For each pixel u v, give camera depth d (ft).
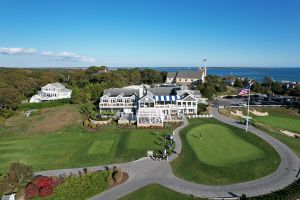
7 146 240.32
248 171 174.60
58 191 154.10
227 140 232.32
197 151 206.49
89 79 606.55
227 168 177.27
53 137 262.88
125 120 295.07
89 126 290.35
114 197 148.25
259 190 153.17
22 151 225.35
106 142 239.50
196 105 332.80
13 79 519.19
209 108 364.99
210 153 202.59
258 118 342.03
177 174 173.88
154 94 355.56
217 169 176.24
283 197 142.31
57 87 484.33
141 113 288.92
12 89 397.39
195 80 571.28
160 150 213.46
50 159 204.54
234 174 170.91
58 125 300.61
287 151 208.03
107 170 177.99
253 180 164.86
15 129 289.53
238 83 595.06
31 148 232.32
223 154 200.54
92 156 207.10
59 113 353.10
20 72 652.89
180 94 346.54
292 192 146.61
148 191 153.17
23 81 518.37
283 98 458.91
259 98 463.83
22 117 342.03
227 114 332.60
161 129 272.10
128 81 591.37
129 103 354.13
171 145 220.64
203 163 184.65
